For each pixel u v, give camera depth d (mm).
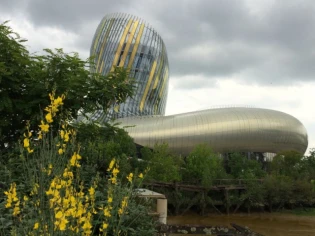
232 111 77688
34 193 5090
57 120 10461
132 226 8531
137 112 93500
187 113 79375
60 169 5727
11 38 11008
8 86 10414
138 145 71562
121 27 99812
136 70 97125
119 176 12375
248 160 64125
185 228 28484
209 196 49938
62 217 4051
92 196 5840
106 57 99375
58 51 11203
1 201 7398
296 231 37062
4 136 11430
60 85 10727
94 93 11453
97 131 12453
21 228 5211
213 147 72562
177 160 53094
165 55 104812
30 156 9047
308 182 54406
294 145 78250
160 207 16594
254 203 50469
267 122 75625
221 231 28969
